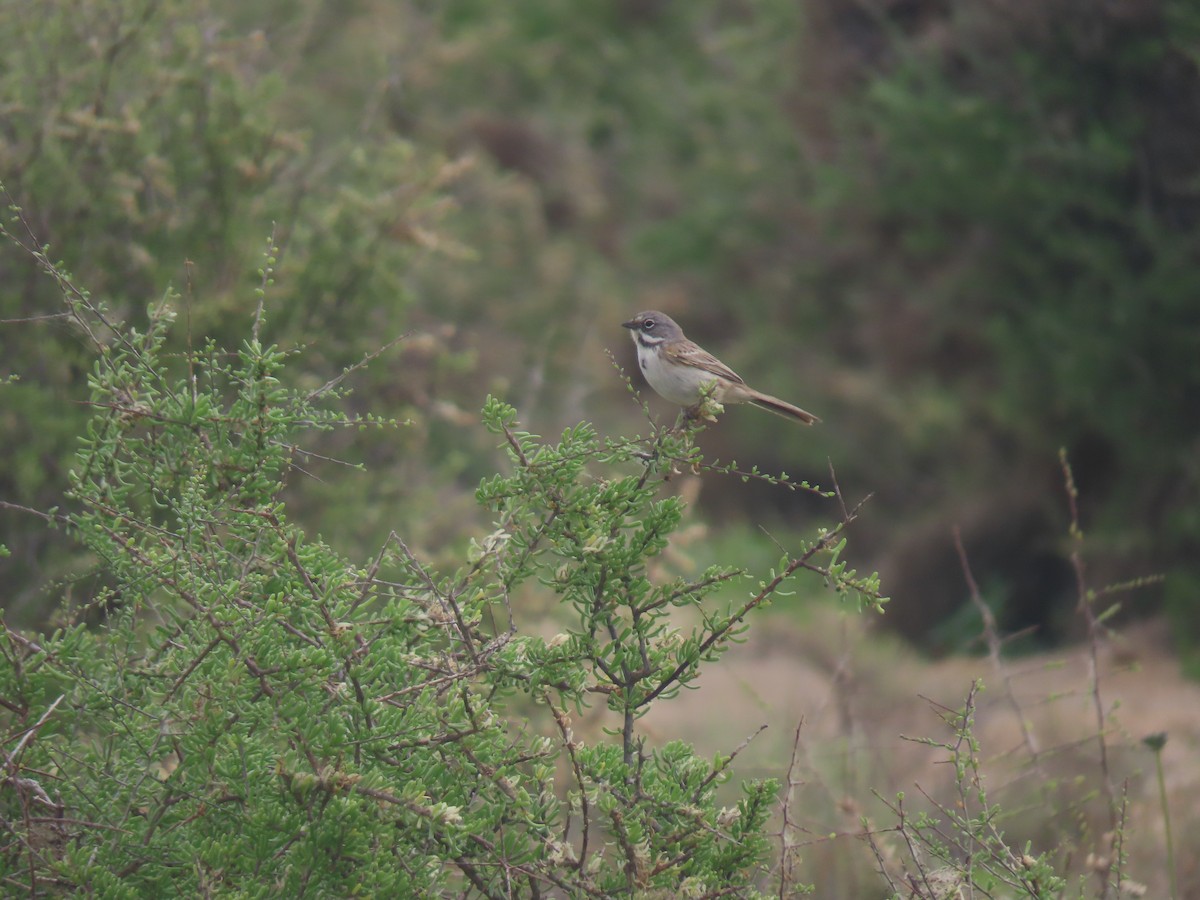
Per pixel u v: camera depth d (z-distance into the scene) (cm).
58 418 1096
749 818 605
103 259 1177
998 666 880
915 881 614
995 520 2373
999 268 2362
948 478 2600
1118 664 1855
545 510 620
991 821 649
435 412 1370
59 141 1177
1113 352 2138
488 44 3606
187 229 1248
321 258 1289
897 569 2412
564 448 606
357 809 530
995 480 2448
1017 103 2212
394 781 561
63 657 586
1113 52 2109
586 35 3997
